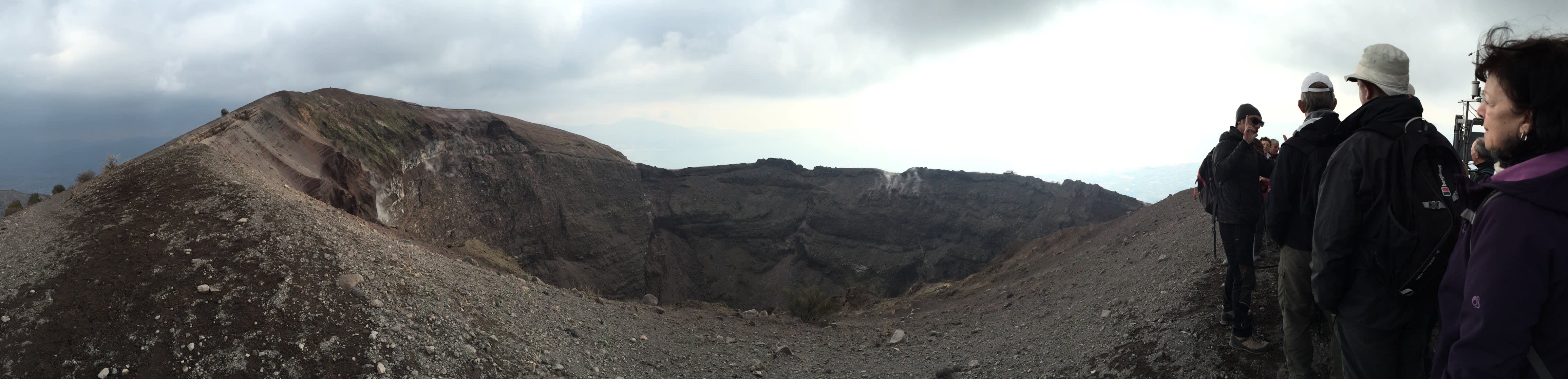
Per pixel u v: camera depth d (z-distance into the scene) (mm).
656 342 9125
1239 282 5148
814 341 10570
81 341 5871
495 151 88500
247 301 6582
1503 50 1867
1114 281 9719
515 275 16234
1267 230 4195
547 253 85375
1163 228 12203
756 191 107000
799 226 101062
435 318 7082
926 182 100750
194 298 6562
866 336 11164
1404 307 2883
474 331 7094
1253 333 5363
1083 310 8727
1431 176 2748
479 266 14727
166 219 8625
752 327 11406
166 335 6008
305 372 5762
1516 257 1719
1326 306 3162
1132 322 6879
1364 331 2992
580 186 95000
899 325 12086
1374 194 2859
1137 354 5965
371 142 67750
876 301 20594
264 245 7797
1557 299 1716
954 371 7613
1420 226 2709
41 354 5688
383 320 6680
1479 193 1981
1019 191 93938
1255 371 4965
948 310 13688
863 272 93000
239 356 5832
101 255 7422
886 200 99500
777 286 94000
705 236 100750
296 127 52594
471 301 8141
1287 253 4027
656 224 100500
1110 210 83812
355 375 5805
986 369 7426
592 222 92000
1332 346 4094
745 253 99125
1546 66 1685
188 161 12242
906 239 95562
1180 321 6180
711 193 106062
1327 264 3047
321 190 38031
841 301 21312
